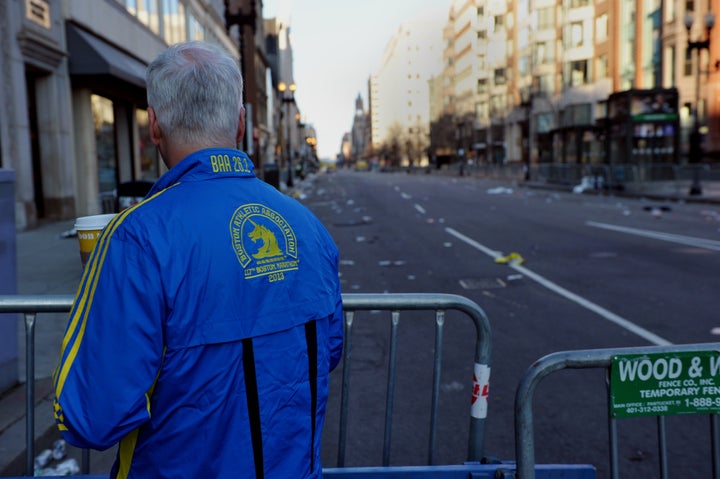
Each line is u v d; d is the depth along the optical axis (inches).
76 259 400.2
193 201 55.9
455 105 3754.9
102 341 50.6
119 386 49.8
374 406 181.8
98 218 108.6
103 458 149.3
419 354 227.0
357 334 252.5
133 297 50.9
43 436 146.0
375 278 368.2
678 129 1151.0
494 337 244.4
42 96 636.1
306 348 58.5
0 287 156.2
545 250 454.9
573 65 2135.8
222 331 52.9
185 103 59.0
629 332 245.6
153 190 60.2
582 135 1854.1
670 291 313.0
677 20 1631.4
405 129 6112.2
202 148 59.8
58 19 650.8
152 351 50.9
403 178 2556.6
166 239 52.9
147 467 54.0
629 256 419.8
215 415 52.6
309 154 4387.3
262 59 2906.0
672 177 1104.8
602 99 2022.6
